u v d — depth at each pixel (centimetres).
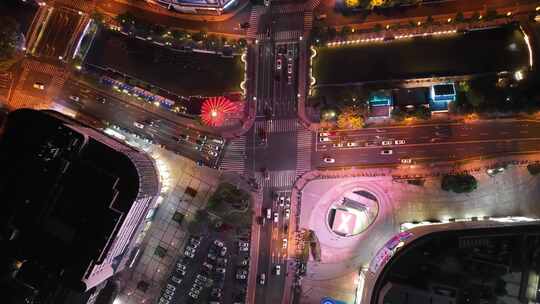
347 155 12825
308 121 12975
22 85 13512
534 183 12275
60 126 11200
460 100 12431
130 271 12988
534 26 12444
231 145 13162
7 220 11012
